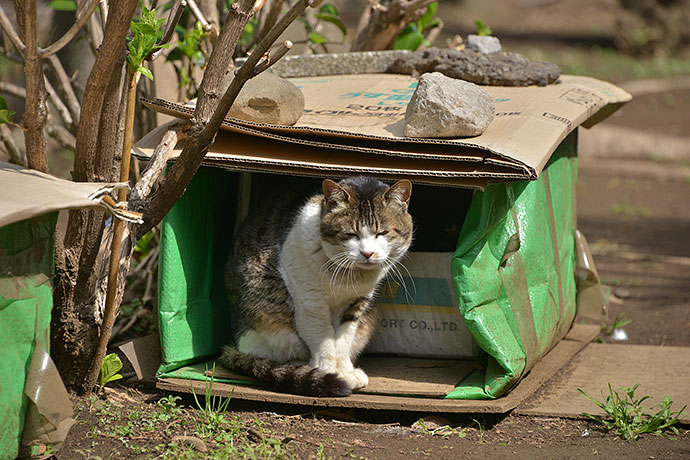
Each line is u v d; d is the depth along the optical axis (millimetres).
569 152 6250
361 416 4941
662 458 4234
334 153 4867
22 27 3986
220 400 4750
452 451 4309
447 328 5422
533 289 5227
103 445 4172
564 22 32594
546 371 5469
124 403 4883
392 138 4660
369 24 7262
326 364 5004
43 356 3805
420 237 5898
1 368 3574
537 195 5238
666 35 25312
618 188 13875
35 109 4094
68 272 4660
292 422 4738
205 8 6387
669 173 14727
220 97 4629
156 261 6465
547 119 5125
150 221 4723
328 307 5023
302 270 4922
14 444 3736
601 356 6074
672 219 11820
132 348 5129
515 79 6004
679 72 23547
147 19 4141
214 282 5664
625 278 8695
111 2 3895
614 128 17094
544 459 4207
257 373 4957
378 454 4227
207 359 5449
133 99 4238
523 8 34938
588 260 6500
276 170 4758
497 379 4781
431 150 4641
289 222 5137
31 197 3436
